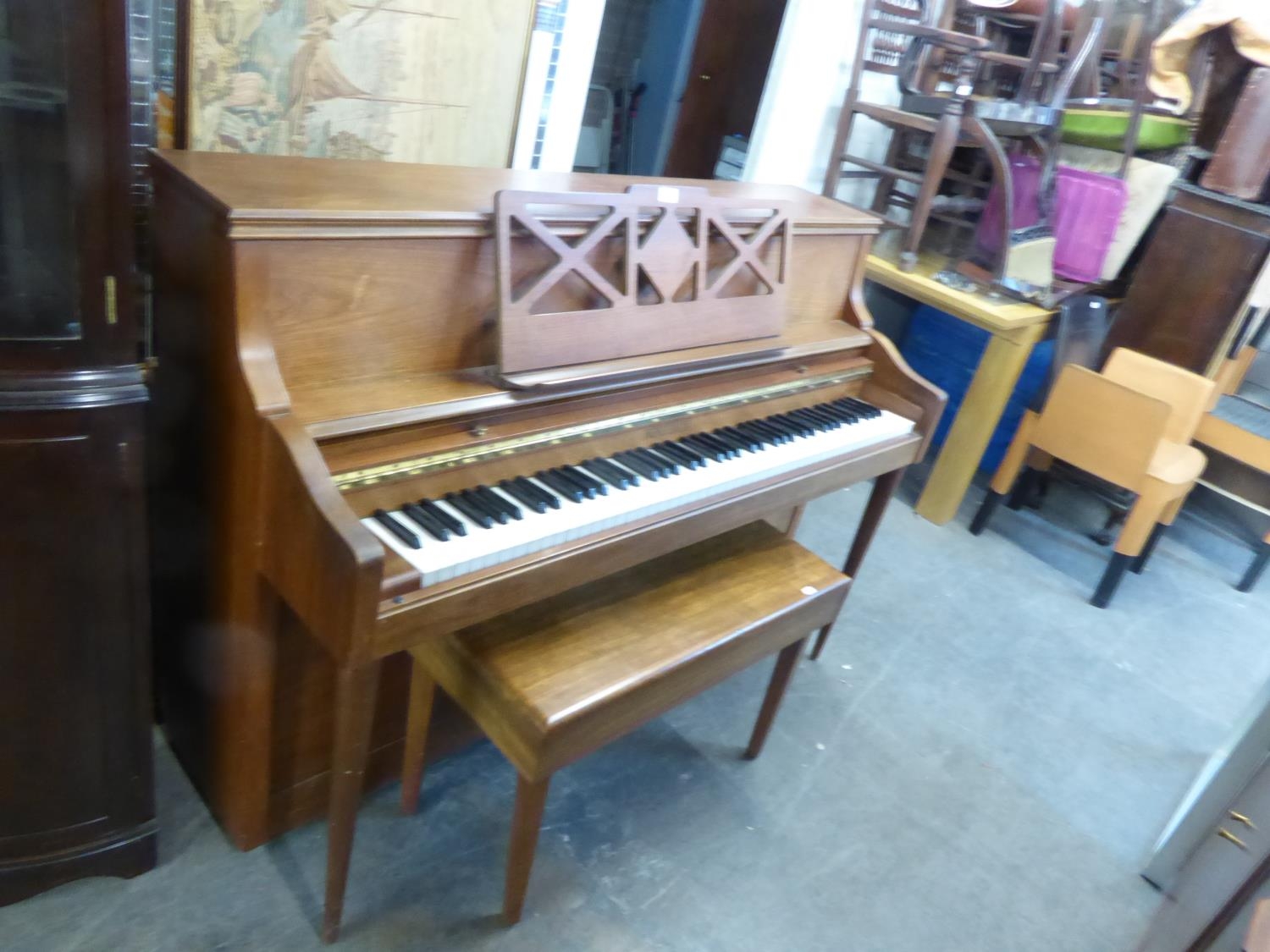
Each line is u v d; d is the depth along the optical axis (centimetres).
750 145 325
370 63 185
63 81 92
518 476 139
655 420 158
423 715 153
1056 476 338
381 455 120
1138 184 328
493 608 124
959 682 238
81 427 107
